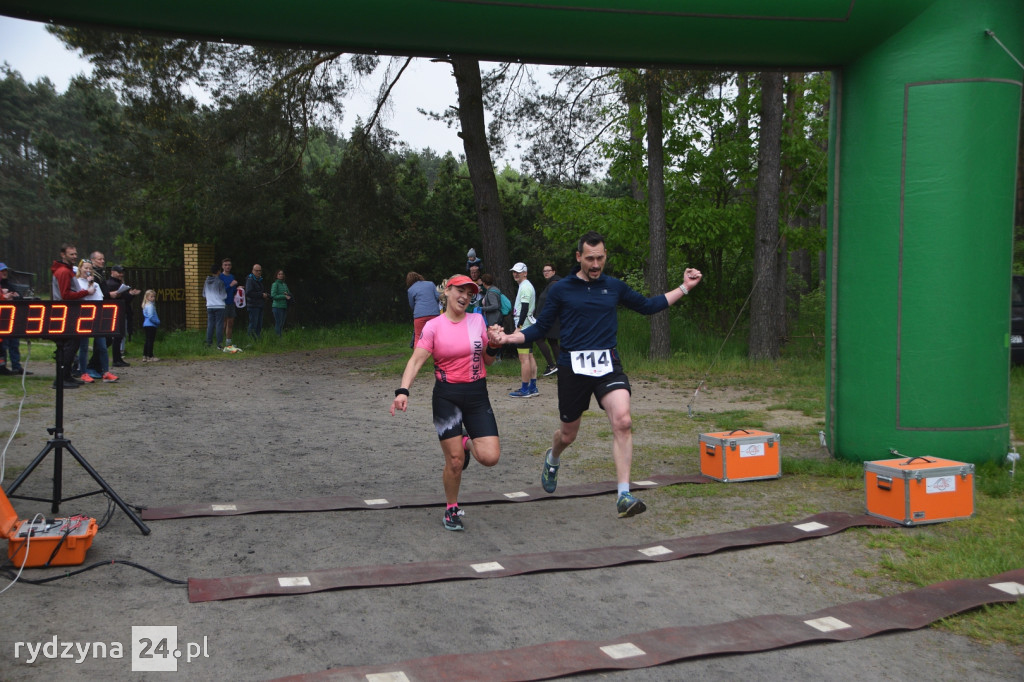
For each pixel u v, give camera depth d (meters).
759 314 15.27
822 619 3.69
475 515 5.55
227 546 4.76
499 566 4.40
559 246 33.16
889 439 6.31
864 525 5.16
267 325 26.30
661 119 15.48
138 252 28.53
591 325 5.29
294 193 21.47
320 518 5.41
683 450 7.71
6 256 43.09
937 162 6.05
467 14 5.68
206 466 7.00
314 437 8.48
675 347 16.73
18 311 4.90
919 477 5.13
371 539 4.96
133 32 5.63
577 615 3.81
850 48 6.22
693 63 6.36
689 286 5.57
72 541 4.28
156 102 15.92
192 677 3.13
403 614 3.79
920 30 6.03
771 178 15.12
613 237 17.47
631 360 15.05
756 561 4.56
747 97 17.30
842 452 6.72
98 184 21.50
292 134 17.36
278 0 5.43
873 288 6.31
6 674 3.11
